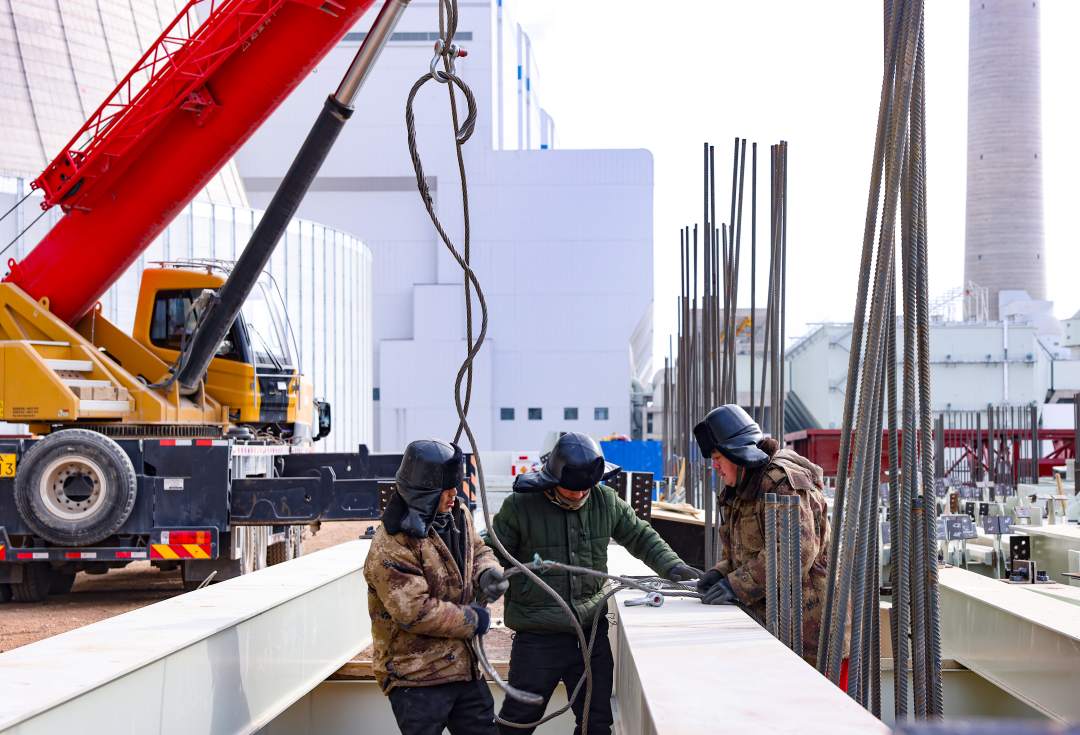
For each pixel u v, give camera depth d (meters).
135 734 4.02
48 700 3.47
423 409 58.50
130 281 34.53
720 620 4.36
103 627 4.70
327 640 6.50
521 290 59.34
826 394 45.59
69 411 12.53
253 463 13.72
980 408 46.66
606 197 59.31
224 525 12.38
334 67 60.75
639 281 59.16
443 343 58.66
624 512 5.70
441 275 59.78
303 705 6.75
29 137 41.34
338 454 15.67
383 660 4.75
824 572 5.00
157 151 12.77
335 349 46.97
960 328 47.25
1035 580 9.29
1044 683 4.59
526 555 5.53
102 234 13.07
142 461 12.47
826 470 29.80
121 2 47.09
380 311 61.00
